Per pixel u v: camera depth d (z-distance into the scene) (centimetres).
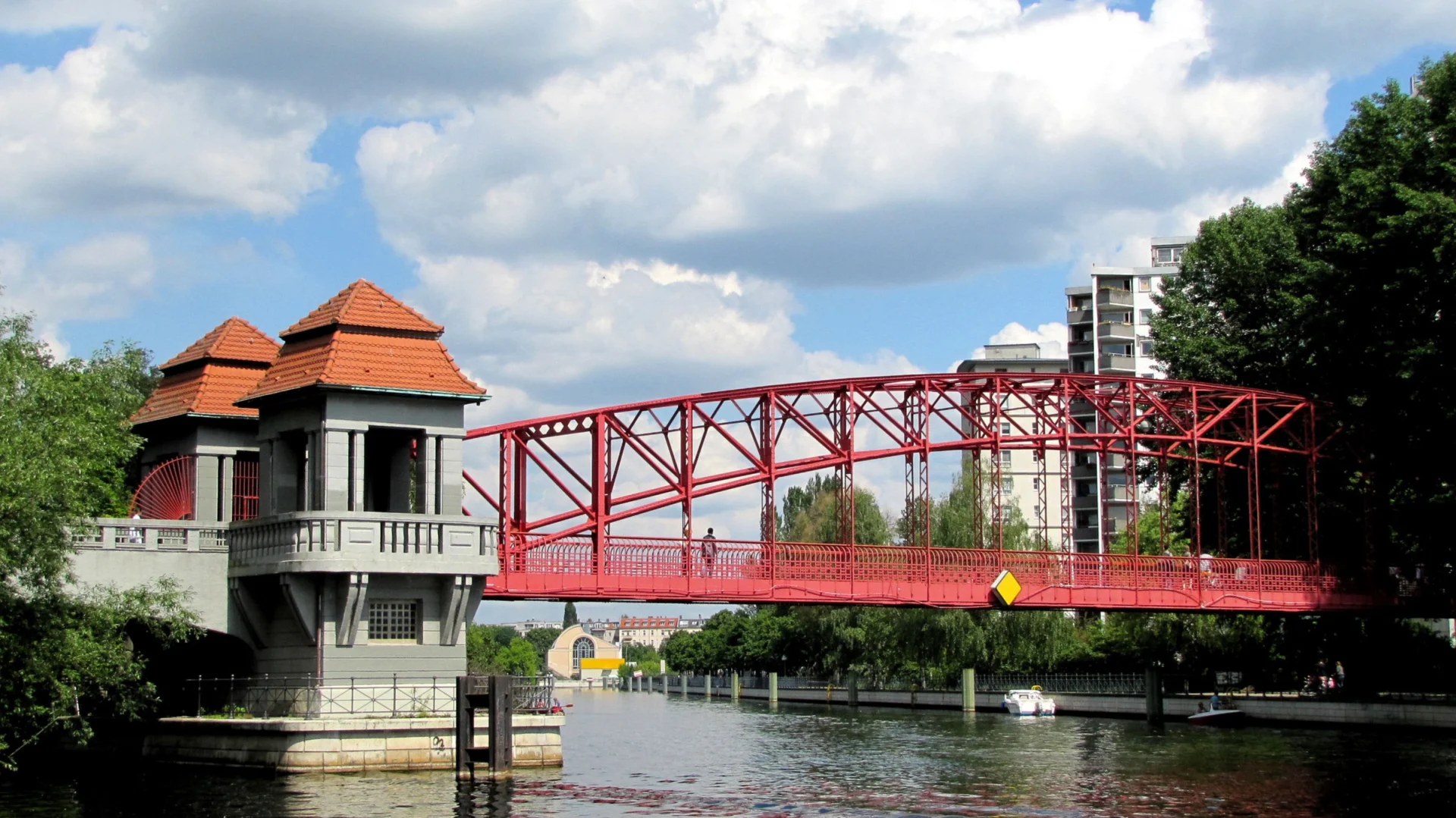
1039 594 7700
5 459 4419
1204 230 10131
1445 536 8588
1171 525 10888
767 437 7144
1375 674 9462
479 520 5653
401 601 5597
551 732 5797
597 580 6394
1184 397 9050
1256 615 10081
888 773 6225
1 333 4931
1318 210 8931
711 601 6681
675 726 10394
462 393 5675
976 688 11838
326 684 5378
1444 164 7619
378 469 6044
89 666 4772
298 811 4472
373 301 5772
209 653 6081
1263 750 7106
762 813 4853
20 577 4672
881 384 7488
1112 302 18950
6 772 5450
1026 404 8019
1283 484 9862
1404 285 7606
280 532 5444
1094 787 5600
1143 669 11069
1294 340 9138
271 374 5822
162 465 6216
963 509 10881
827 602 7025
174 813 4441
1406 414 8119
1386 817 4769
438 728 5416
